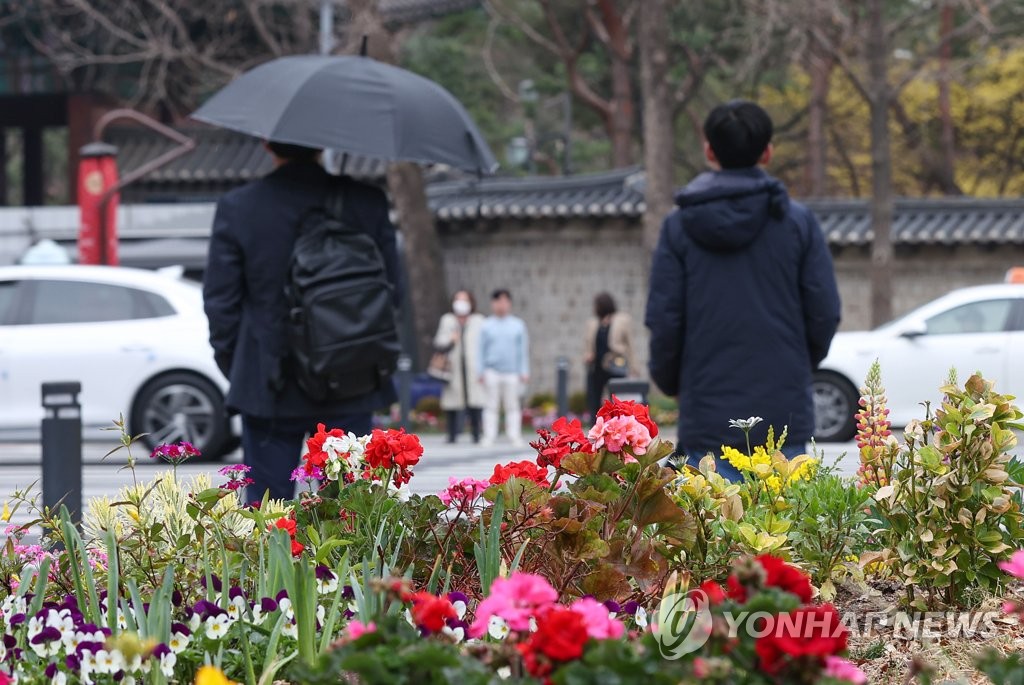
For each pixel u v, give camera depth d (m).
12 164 79.00
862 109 55.94
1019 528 6.54
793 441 7.79
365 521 6.10
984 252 37.41
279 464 8.21
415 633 3.94
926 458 6.44
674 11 40.16
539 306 39.06
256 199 8.15
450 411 24.38
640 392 12.16
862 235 36.75
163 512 6.61
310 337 7.95
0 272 19.44
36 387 19.03
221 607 5.14
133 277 19.44
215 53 42.59
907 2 45.97
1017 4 40.69
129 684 4.68
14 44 45.53
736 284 7.75
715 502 6.42
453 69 46.53
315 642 5.01
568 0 48.78
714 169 7.95
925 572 6.50
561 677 3.51
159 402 19.02
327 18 36.62
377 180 40.56
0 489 14.66
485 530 6.01
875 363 7.43
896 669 5.71
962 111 53.91
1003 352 22.05
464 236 39.56
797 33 35.25
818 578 6.66
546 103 48.66
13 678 4.80
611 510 5.99
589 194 38.47
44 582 5.10
